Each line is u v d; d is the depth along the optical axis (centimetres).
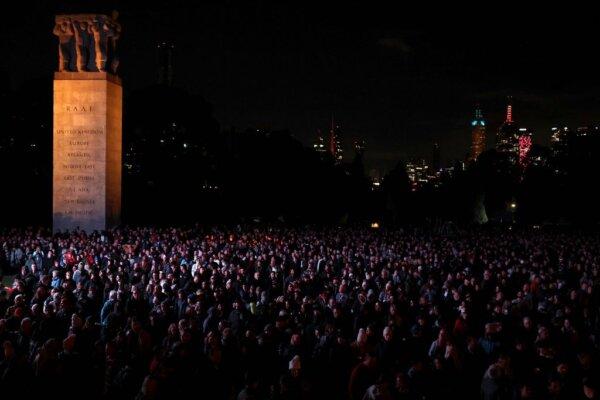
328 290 1964
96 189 4050
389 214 12406
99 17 4066
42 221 5934
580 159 8631
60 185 4066
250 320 1634
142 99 7300
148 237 3725
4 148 5950
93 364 1192
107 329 1429
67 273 2144
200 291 1723
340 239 4197
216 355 1205
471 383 1234
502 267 2658
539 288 2047
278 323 1473
